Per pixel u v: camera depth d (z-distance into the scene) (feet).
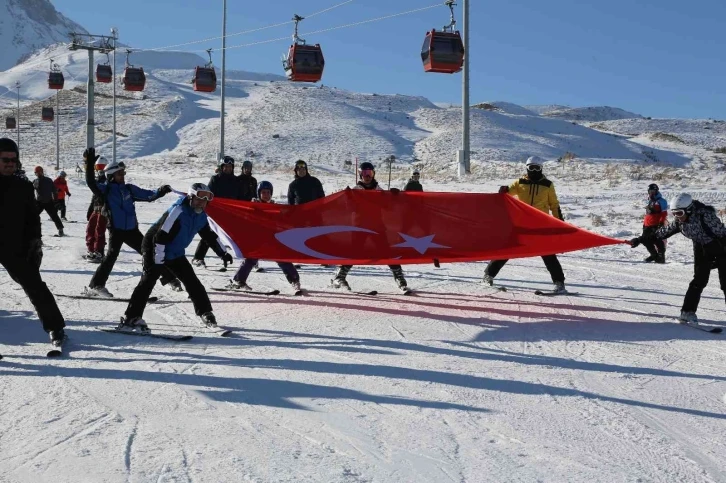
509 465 14.24
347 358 21.99
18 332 24.93
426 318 28.50
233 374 20.06
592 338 25.49
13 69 591.37
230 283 34.01
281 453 14.57
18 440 15.07
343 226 32.53
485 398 18.42
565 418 17.07
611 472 14.01
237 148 248.52
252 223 32.76
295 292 33.32
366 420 16.62
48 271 39.01
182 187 127.95
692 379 20.59
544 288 36.42
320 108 320.50
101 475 13.35
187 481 13.14
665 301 33.06
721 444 15.67
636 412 17.66
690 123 402.52
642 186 100.58
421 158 232.94
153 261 24.91
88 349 22.66
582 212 77.25
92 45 102.32
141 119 320.91
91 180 30.48
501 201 32.58
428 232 32.32
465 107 114.83
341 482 13.24
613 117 511.81
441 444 15.26
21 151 271.49
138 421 16.29
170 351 22.58
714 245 27.17
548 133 302.45
